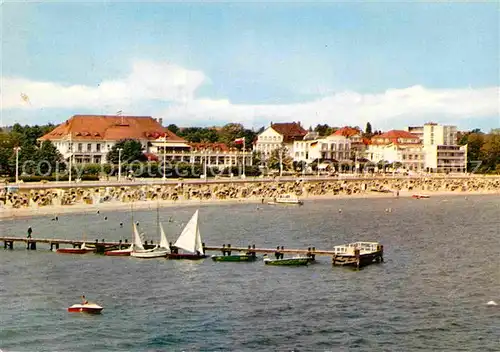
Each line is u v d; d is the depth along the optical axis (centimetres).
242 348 8619
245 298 10756
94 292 10931
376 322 9675
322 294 11088
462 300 10850
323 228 19438
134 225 14100
